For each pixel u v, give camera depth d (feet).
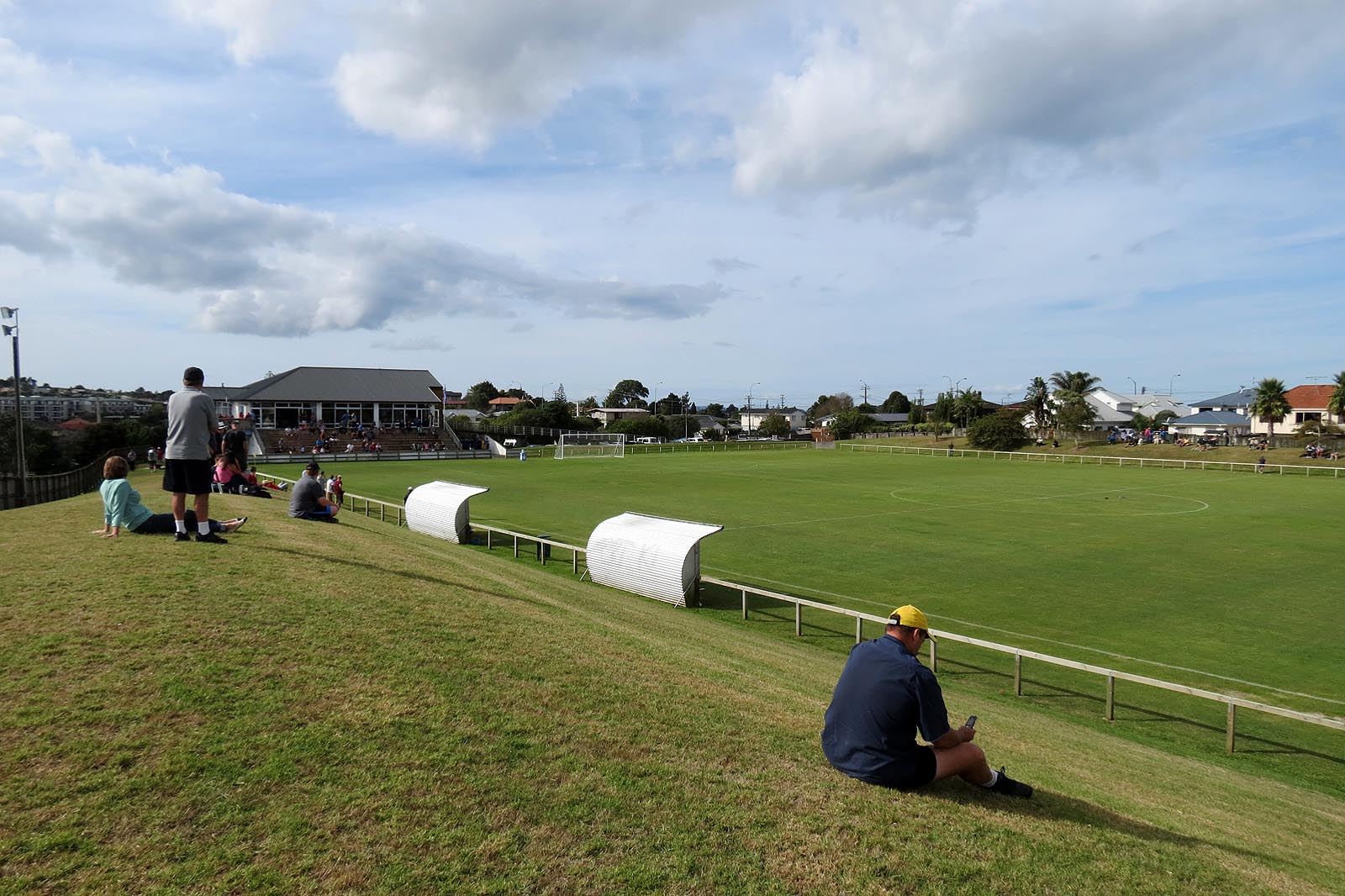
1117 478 187.52
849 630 57.82
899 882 14.57
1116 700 45.21
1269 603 66.23
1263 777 34.09
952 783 19.67
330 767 16.21
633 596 64.75
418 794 15.55
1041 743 30.19
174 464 35.09
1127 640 56.08
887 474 195.52
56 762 15.39
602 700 22.03
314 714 18.49
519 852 14.07
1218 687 47.24
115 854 12.96
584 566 77.51
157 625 23.22
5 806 13.88
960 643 56.29
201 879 12.57
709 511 120.78
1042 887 15.07
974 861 15.65
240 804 14.62
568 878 13.53
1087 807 20.31
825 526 106.42
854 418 428.15
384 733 17.94
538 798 15.99
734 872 14.23
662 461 249.34
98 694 18.42
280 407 278.26
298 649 22.57
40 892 11.93
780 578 74.33
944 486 164.76
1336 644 55.36
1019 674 44.88
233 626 23.82
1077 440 305.12
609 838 14.85
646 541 65.10
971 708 37.63
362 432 275.18
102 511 48.70
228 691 19.24
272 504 63.52
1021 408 359.87
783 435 485.15
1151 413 560.20
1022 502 136.36
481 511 118.73
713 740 20.21
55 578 27.94
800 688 30.14
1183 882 16.20
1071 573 77.25
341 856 13.44
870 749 18.13
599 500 134.51
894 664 18.20
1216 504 134.72
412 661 22.79
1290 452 245.65
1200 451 252.83
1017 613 63.05
